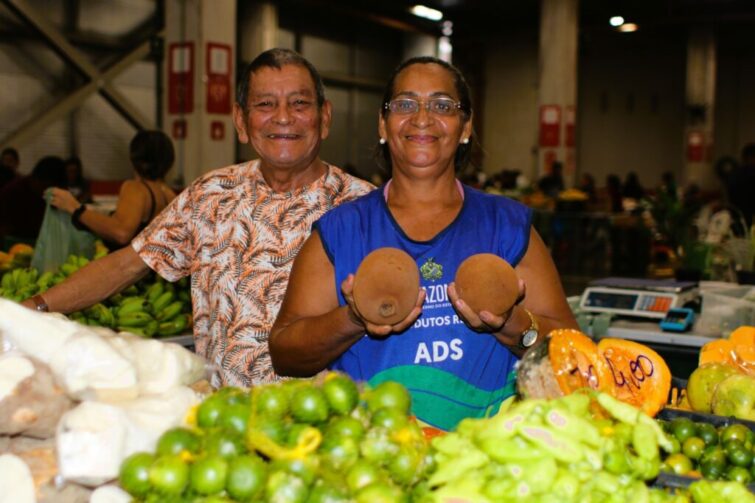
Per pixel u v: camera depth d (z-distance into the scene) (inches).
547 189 603.5
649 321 146.6
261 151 100.5
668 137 1009.5
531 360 74.8
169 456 56.7
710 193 880.3
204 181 106.1
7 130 518.0
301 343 80.5
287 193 103.3
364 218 83.6
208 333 105.7
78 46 546.6
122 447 58.8
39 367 62.3
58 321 65.4
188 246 107.0
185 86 414.9
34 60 528.7
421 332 78.9
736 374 94.0
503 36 996.6
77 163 394.0
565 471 59.3
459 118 82.6
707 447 79.5
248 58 748.0
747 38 976.9
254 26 743.7
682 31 968.3
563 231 525.0
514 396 78.3
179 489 55.7
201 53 410.0
